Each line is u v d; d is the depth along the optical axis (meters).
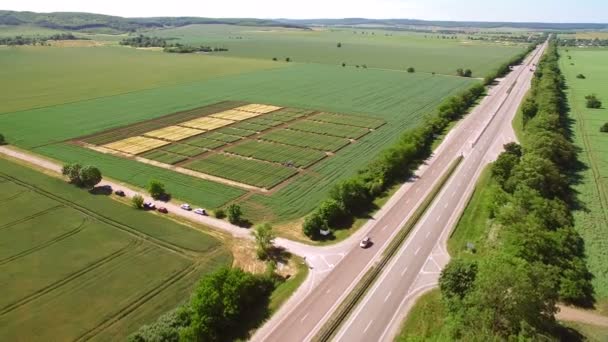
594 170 115.38
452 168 121.56
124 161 125.62
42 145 138.88
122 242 82.88
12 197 101.50
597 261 73.62
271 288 70.25
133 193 104.75
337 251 80.56
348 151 136.38
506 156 108.44
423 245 82.44
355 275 73.31
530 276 56.28
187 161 126.12
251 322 62.88
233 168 120.88
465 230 87.62
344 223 91.25
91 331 60.84
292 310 65.25
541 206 82.25
